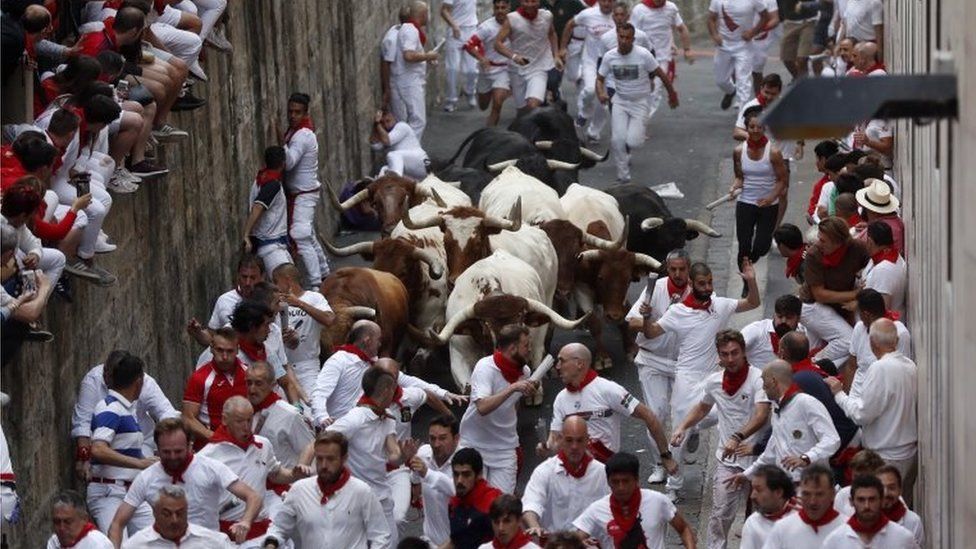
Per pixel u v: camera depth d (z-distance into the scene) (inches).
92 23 666.8
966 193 404.8
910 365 619.8
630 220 914.7
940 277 510.6
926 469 578.6
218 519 573.9
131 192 674.2
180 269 785.6
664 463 651.5
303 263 906.7
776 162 931.3
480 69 1223.5
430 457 604.7
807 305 732.0
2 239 509.0
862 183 805.9
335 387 668.7
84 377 641.6
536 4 1202.0
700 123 1273.4
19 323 545.0
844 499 558.6
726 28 1242.6
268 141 936.3
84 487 637.3
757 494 549.6
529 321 776.9
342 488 563.5
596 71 1205.1
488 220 830.5
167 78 696.4
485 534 561.3
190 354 802.2
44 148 553.6
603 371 856.9
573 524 562.9
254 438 589.3
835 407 625.3
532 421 796.0
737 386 640.4
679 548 685.3
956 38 436.5
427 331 810.8
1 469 505.7
